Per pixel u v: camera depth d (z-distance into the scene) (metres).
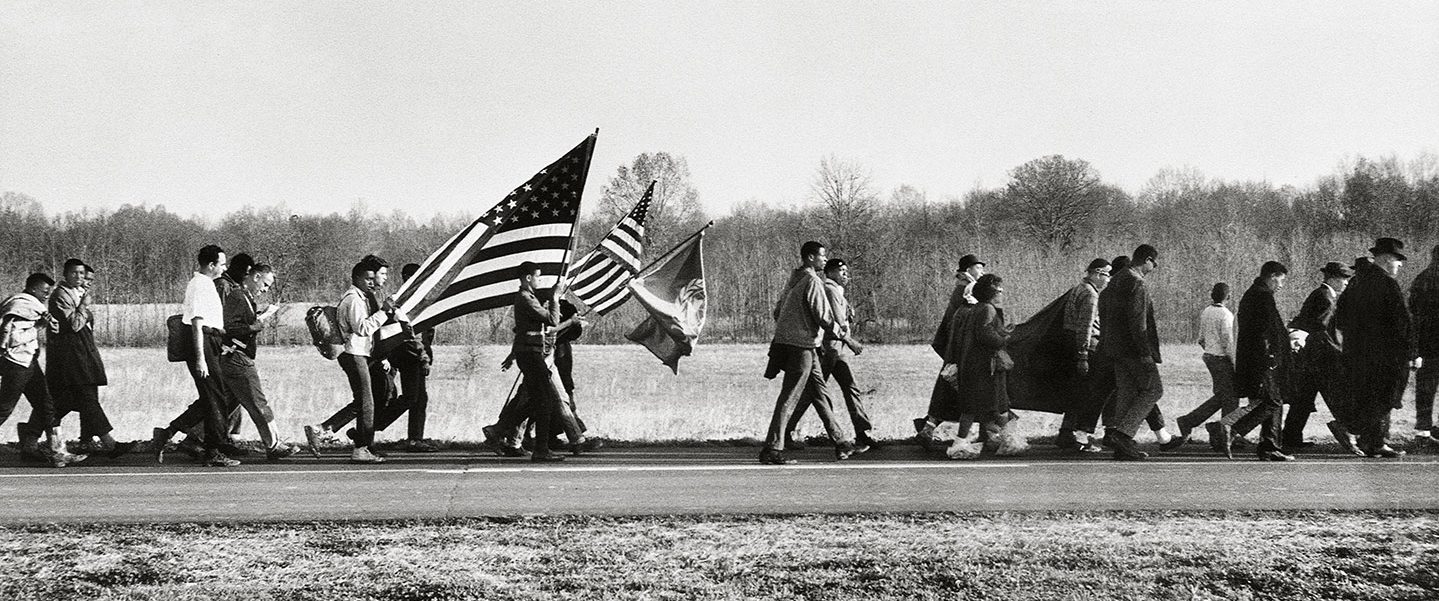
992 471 9.89
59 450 10.38
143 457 10.88
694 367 32.34
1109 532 7.35
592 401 19.34
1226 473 9.77
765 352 40.91
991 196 90.94
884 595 6.05
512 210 11.55
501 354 36.84
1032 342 11.66
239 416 11.48
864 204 57.62
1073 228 86.69
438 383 25.00
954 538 7.19
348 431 10.63
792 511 8.05
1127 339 10.55
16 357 10.12
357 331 10.37
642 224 13.56
